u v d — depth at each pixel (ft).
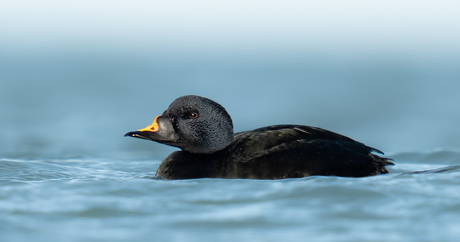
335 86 116.06
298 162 33.91
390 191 28.25
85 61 186.50
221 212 25.76
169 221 24.48
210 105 36.52
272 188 29.71
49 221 24.34
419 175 31.78
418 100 93.76
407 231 23.00
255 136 36.01
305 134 36.01
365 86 115.34
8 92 101.24
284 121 73.00
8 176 35.12
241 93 102.78
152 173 40.75
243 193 28.89
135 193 29.14
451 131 67.41
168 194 28.96
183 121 36.14
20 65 161.38
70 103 89.45
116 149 56.49
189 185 30.81
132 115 78.69
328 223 24.11
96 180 32.17
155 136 35.83
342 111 81.87
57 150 54.70
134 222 24.36
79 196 28.50
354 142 36.32
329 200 27.25
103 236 22.45
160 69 159.33
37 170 37.65
